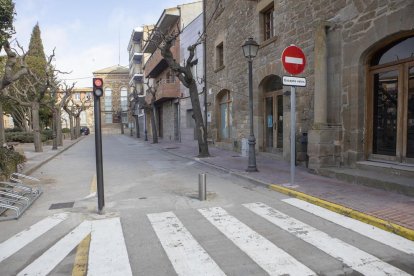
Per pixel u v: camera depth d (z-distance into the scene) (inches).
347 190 284.5
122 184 369.7
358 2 332.8
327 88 368.5
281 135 520.7
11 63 439.5
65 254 175.3
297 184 318.3
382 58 331.0
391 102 320.8
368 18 322.0
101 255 171.2
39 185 373.4
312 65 409.4
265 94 563.2
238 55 633.6
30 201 286.8
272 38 495.2
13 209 247.8
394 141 318.3
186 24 1058.7
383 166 311.1
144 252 174.2
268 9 529.3
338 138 362.0
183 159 619.5
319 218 225.3
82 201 291.9
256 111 568.4
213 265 157.2
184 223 221.8
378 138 336.8
